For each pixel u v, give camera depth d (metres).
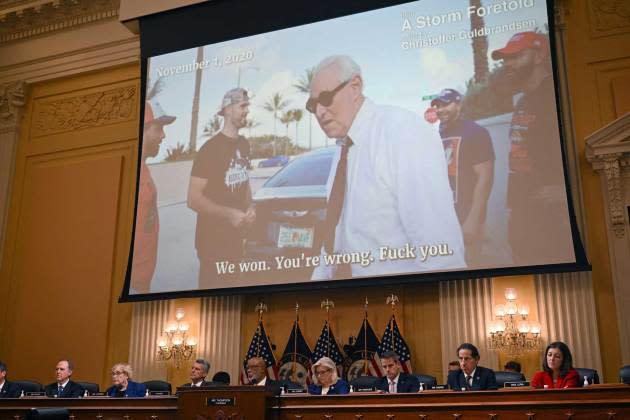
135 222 8.98
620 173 7.26
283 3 9.05
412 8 8.30
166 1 9.59
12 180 10.35
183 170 8.95
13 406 5.85
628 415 4.32
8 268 9.94
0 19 10.70
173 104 9.27
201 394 5.19
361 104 8.21
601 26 7.86
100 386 8.91
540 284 7.16
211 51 9.27
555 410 4.50
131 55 10.12
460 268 7.19
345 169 8.05
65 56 10.53
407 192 7.65
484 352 7.21
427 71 8.01
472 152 7.50
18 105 10.59
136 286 8.72
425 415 4.79
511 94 7.50
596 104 7.62
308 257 7.90
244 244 8.29
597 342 6.81
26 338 9.53
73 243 9.71
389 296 7.80
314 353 7.94
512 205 7.17
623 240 7.08
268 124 8.65
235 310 8.42
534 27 7.62
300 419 5.05
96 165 9.94
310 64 8.66
